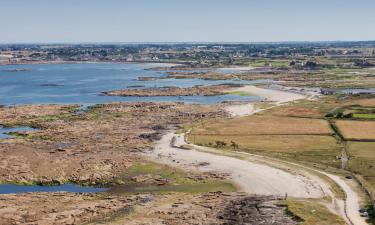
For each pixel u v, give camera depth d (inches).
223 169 4256.9
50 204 3341.5
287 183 3826.3
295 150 4901.6
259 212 3083.2
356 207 3208.7
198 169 4274.1
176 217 3029.0
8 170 4264.3
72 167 4360.2
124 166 4389.8
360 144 5078.7
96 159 4611.2
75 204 3341.5
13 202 3376.0
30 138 5693.9
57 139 5600.4
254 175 4065.0
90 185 3949.3
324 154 4699.8
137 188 3846.0
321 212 3043.8
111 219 3021.7
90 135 5802.2
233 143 5167.3
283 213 3051.2
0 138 5684.1
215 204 3289.9
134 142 5369.1
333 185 3732.8
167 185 3897.6
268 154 4773.6
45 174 4168.3
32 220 3011.8
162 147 5103.3
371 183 3772.1
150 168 4330.7
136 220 2982.3
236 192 3639.3
